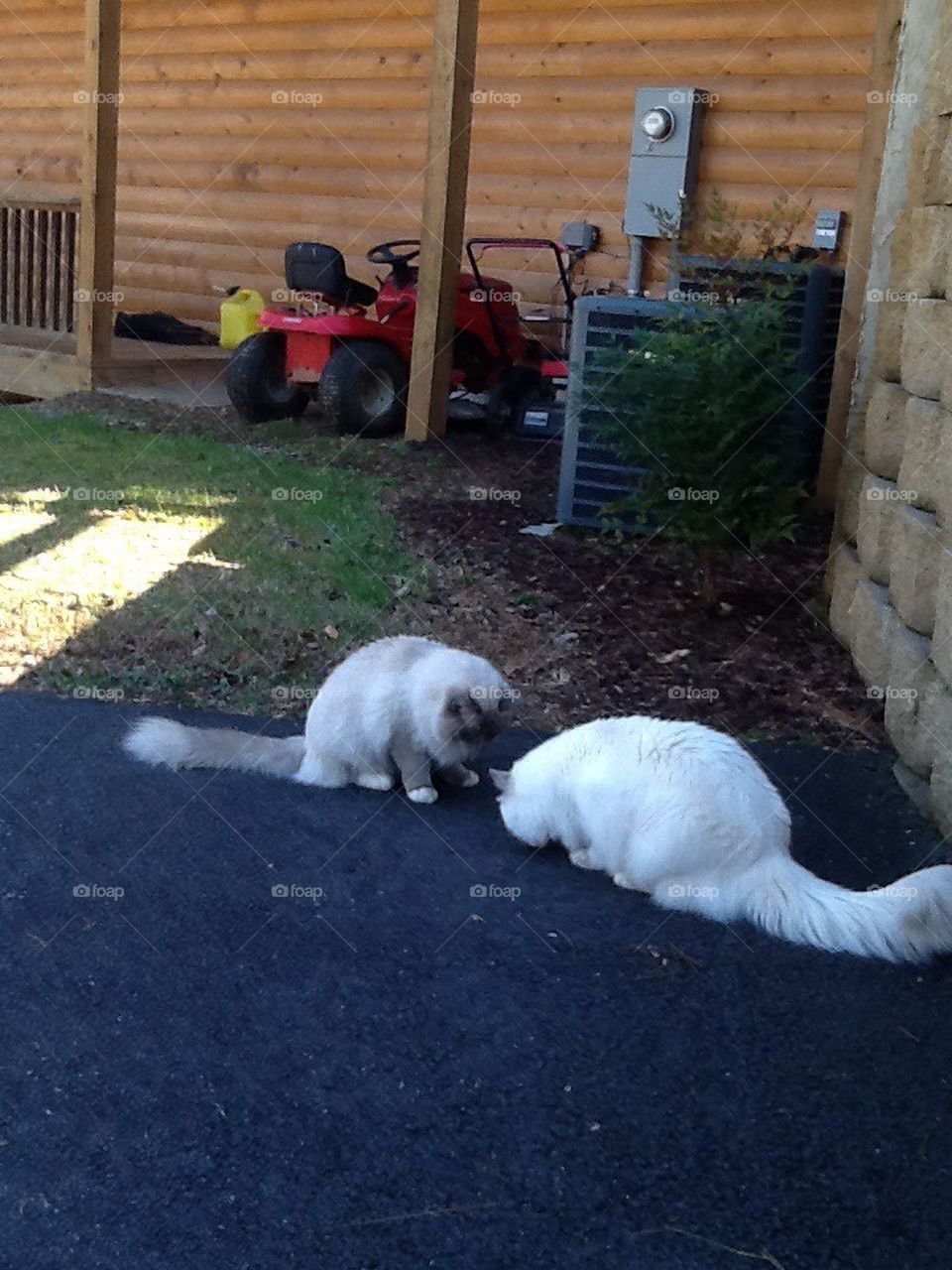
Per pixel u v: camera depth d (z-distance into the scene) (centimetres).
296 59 830
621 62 709
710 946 234
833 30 644
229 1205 167
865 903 233
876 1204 171
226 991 214
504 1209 168
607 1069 198
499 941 233
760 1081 196
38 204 748
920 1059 203
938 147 331
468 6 555
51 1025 203
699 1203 170
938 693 287
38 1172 171
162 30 883
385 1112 186
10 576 398
